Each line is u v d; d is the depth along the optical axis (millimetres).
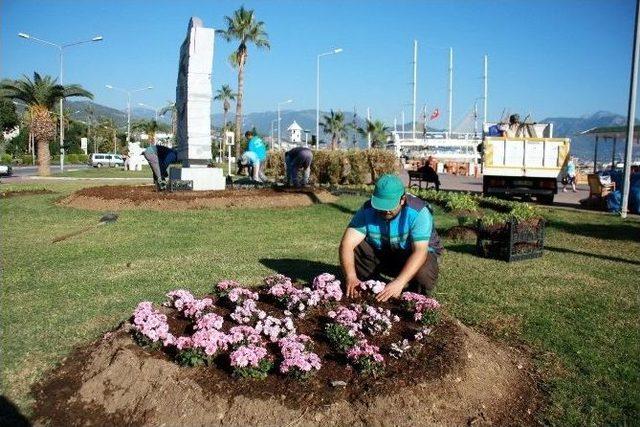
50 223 12109
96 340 4926
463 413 3824
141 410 3783
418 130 71625
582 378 4488
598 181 18969
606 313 6125
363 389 3826
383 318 4617
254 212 13961
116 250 9109
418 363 4160
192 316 4941
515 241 8898
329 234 11180
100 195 15227
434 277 5812
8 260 8250
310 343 4336
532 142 19938
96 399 3943
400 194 5465
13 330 5215
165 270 7625
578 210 18016
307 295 5137
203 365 4090
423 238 5508
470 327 5555
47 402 3971
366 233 5844
